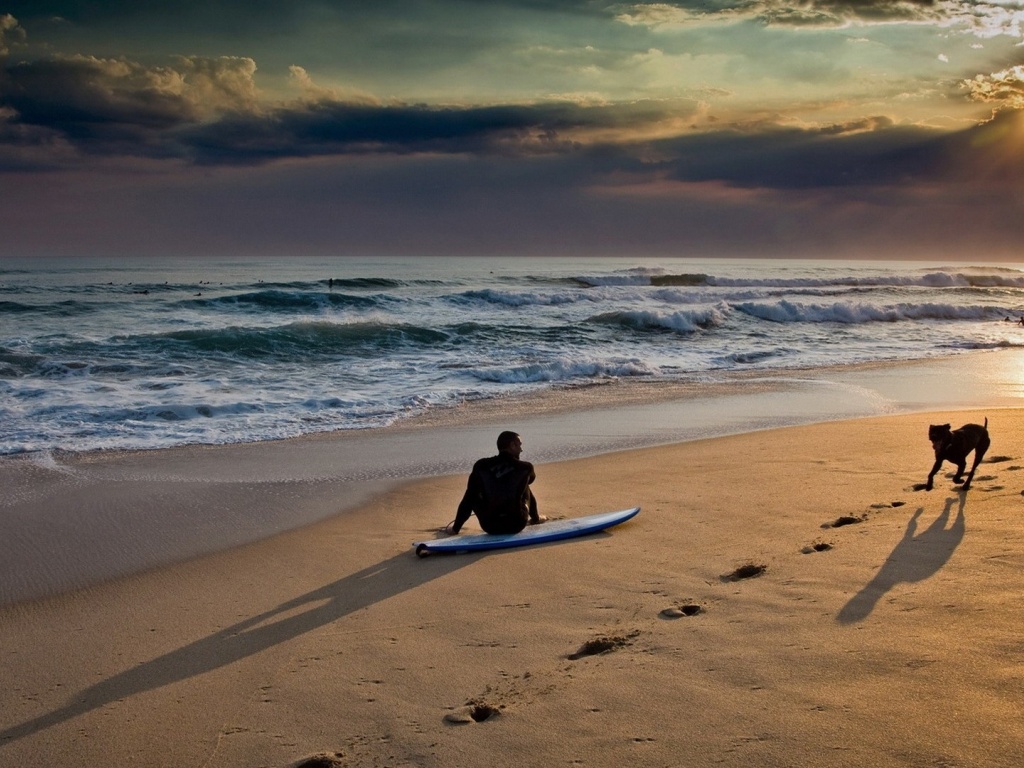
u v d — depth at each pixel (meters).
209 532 7.37
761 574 5.18
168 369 17.73
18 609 5.55
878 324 31.09
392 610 5.16
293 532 7.32
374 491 8.85
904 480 7.77
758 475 8.59
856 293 46.09
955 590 4.43
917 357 21.52
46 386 15.49
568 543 6.41
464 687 3.96
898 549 5.33
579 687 3.76
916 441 10.14
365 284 46.50
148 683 4.29
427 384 16.62
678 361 20.52
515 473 6.66
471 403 14.80
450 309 31.78
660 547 6.13
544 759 3.18
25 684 4.34
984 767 2.72
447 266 111.94
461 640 4.57
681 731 3.26
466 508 6.77
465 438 11.85
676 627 4.42
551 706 3.60
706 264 148.38
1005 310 34.25
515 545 6.38
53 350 18.94
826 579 4.89
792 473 8.57
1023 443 9.21
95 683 4.32
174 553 6.77
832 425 11.91
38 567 6.45
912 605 4.28
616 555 5.99
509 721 3.52
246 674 4.32
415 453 10.89
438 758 3.27
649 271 67.38
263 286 43.88
